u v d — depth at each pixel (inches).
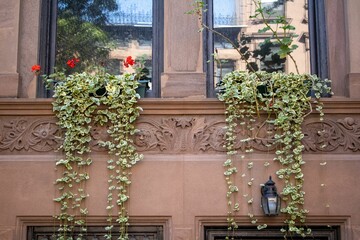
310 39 280.7
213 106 256.1
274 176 251.3
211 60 278.2
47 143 254.2
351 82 261.1
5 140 254.4
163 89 264.5
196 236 247.9
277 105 252.7
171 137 255.3
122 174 250.1
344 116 257.1
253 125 255.1
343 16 273.4
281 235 251.4
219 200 249.8
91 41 282.4
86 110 253.9
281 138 252.5
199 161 252.4
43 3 279.6
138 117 256.2
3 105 255.0
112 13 285.4
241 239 251.6
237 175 251.3
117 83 256.5
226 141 254.1
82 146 251.6
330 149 254.2
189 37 270.1
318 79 258.4
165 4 274.2
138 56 280.7
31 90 265.7
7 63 263.1
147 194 250.1
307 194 249.9
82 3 285.9
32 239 250.2
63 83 256.5
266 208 242.1
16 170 251.4
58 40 280.7
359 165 252.2
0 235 247.0
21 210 248.8
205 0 284.2
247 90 253.6
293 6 285.1
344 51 270.2
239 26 283.6
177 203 249.6
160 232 251.1
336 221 249.6
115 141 253.0
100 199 249.0
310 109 254.2
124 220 246.5
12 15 267.4
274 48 281.0
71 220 247.6
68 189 249.8
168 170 251.9
